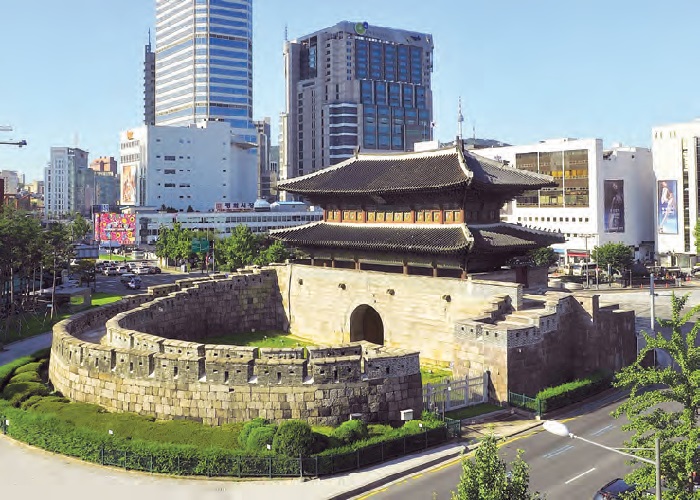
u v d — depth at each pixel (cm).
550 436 5272
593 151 17025
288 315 9688
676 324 3400
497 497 2647
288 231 9294
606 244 15550
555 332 6662
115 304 8294
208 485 4288
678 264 16862
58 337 6412
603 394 6519
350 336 8731
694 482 3316
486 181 7481
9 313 10269
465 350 6431
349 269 8900
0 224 9719
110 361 5650
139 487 4253
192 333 8856
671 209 17000
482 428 5472
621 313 7150
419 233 7919
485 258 7719
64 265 13000
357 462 4566
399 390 5334
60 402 5609
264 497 4078
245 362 5138
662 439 3173
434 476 4462
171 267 19088
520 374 6169
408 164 8675
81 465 4638
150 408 5397
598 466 4591
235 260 15462
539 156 18250
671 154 16938
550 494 4122
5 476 4425
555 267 17750
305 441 4497
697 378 3089
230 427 4878
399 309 8081
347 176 9038
